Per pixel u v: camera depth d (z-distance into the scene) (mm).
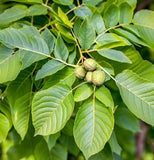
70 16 1122
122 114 1229
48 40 1027
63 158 1290
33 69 1065
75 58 1063
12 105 1049
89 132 962
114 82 1042
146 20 1092
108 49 1026
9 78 968
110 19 1090
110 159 1136
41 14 1122
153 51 1304
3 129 1052
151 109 978
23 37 1009
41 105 962
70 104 974
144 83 993
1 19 1090
